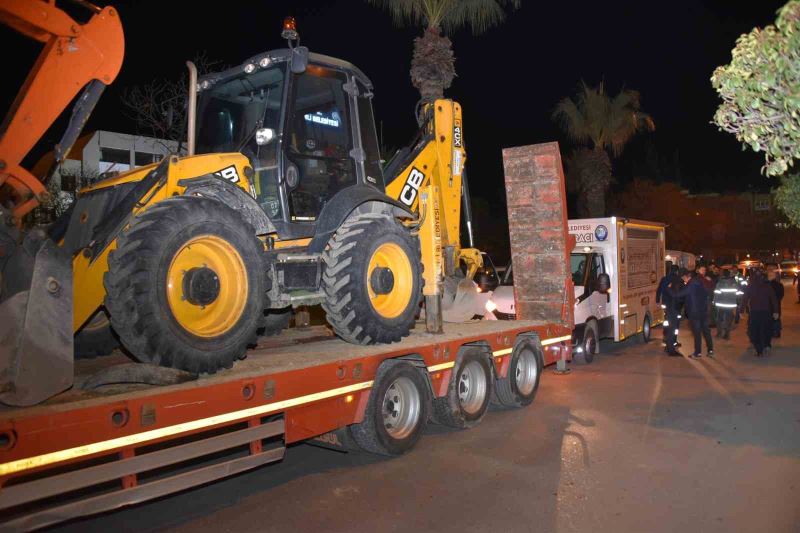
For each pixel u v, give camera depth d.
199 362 5.41
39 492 4.15
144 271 5.11
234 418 5.28
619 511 5.42
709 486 5.98
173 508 5.65
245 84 7.07
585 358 12.80
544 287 10.66
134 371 4.95
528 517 5.32
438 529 5.11
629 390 10.27
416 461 6.83
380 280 7.09
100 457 4.47
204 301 5.56
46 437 4.14
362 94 7.70
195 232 5.49
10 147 5.11
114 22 5.47
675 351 13.93
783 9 4.00
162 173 5.91
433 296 8.20
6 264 4.70
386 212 7.79
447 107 9.50
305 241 7.11
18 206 5.41
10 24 5.09
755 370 11.99
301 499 5.80
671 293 13.94
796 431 7.79
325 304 6.87
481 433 7.90
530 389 9.36
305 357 6.44
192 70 6.15
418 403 7.23
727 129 4.52
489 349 8.51
